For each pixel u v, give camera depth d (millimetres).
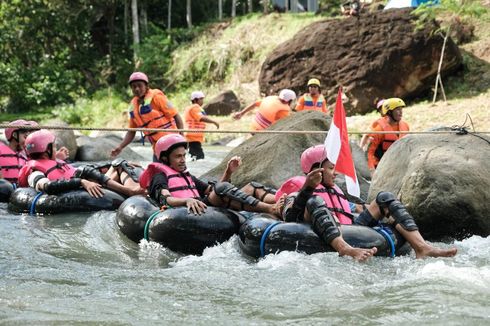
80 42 60625
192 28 60250
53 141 16781
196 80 55438
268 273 10414
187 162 27281
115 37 62031
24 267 11172
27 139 16703
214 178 17125
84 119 52219
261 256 11516
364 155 20375
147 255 12328
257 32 54875
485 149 13969
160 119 19656
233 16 61531
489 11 45469
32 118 52906
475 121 33688
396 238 11438
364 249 10781
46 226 14430
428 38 38531
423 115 36062
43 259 11820
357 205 13734
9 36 57812
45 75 57812
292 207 11703
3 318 8406
